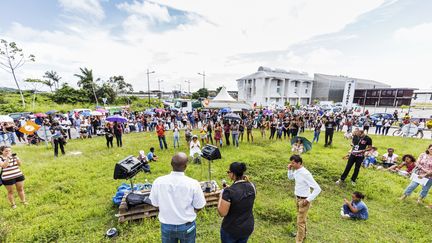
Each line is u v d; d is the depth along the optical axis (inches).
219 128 435.5
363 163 307.9
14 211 175.9
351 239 143.9
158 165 305.3
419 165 195.0
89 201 196.4
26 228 153.9
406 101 1883.6
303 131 631.8
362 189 227.9
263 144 462.6
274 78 1947.6
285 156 356.2
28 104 1374.3
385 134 603.5
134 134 606.9
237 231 85.4
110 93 1941.4
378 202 201.2
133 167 165.3
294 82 2095.2
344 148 422.6
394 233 151.1
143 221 159.8
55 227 155.8
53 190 218.8
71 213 174.6
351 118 765.9
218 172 273.7
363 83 2549.2
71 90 1743.4
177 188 85.2
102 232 150.6
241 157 343.6
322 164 308.7
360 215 168.7
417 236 146.1
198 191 89.1
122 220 157.8
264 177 263.1
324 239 143.6
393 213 180.2
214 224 161.9
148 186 203.6
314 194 120.3
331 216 173.6
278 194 217.3
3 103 1327.5
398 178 259.9
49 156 364.5
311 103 2210.9
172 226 86.9
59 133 367.9
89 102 1779.0
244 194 85.4
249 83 2156.7
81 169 290.2
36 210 179.0
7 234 143.6
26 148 415.5
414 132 547.5
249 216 88.5
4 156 177.3
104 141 498.3
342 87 2349.9
